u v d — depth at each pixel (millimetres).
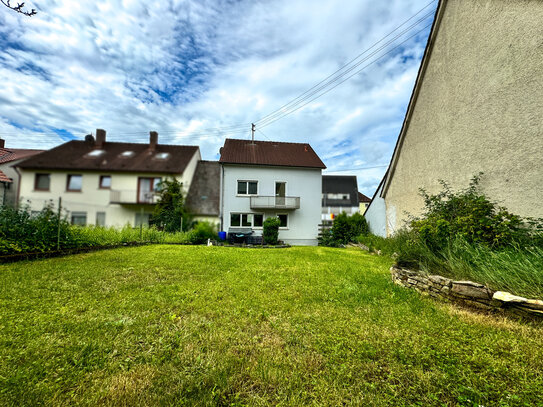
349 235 16609
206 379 1888
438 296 3873
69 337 2422
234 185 19016
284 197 19078
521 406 1652
